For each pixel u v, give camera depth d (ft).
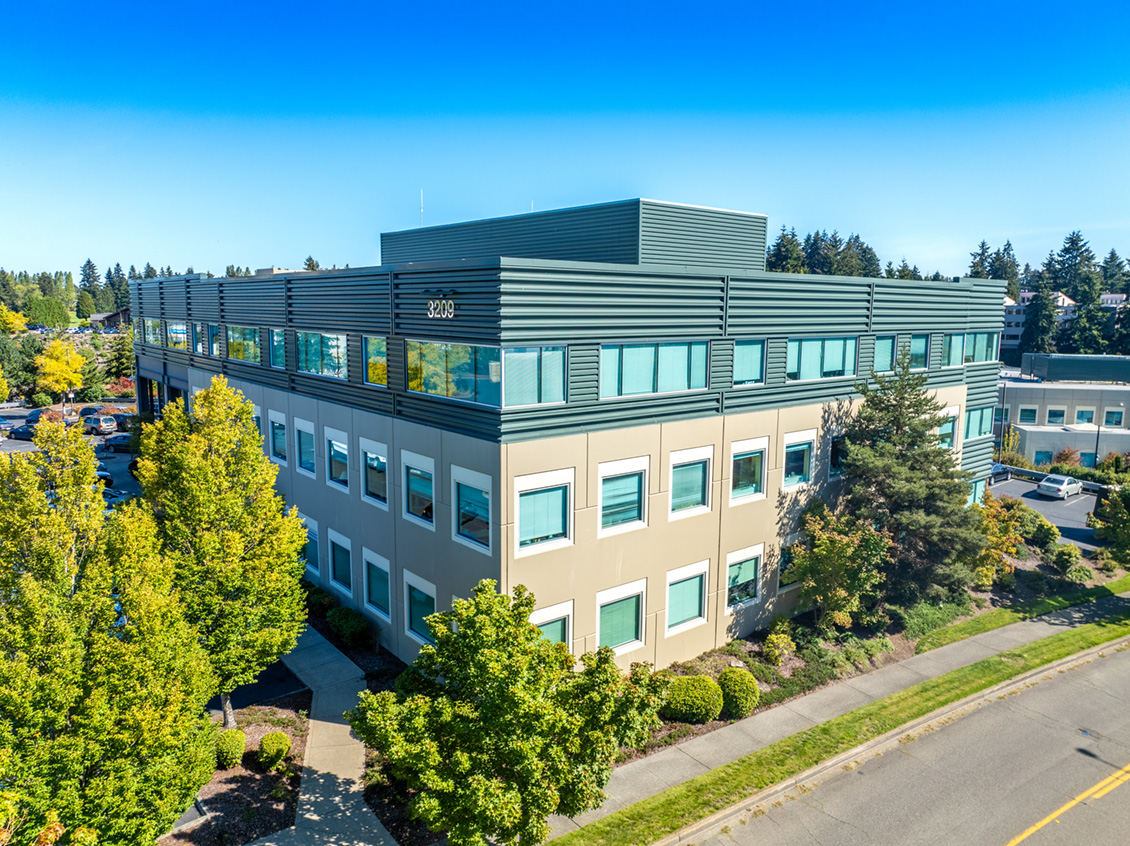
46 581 42.24
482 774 42.80
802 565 83.30
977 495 118.01
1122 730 70.90
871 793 60.54
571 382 66.90
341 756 63.36
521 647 46.42
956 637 91.35
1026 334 413.18
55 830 36.37
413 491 76.69
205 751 48.06
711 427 78.64
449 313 67.92
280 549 60.44
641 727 47.26
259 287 103.76
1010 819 57.52
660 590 77.30
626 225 87.15
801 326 85.40
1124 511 108.27
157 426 72.02
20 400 304.30
